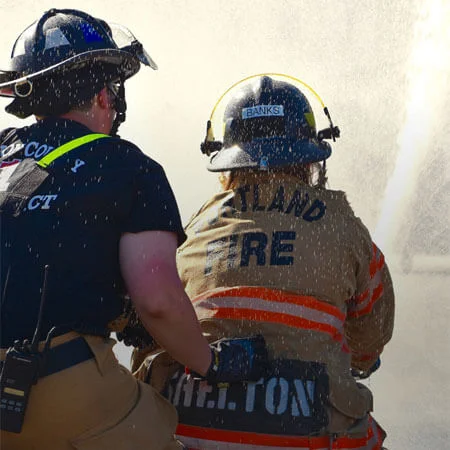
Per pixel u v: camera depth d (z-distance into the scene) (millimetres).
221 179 9211
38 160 7625
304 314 8305
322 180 9031
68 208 7352
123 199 7383
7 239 7402
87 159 7535
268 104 8844
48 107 7879
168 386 8344
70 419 7109
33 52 7898
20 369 6879
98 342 7320
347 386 8227
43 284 7164
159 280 7242
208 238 8742
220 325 8320
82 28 7980
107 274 7395
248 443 7895
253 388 8008
